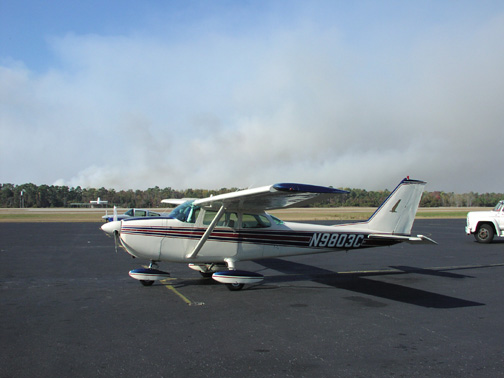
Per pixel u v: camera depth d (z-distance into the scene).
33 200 113.25
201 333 4.78
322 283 8.17
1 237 18.83
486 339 4.63
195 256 7.79
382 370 3.71
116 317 5.46
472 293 7.22
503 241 17.52
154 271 7.68
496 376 3.59
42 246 14.87
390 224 9.31
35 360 3.87
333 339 4.60
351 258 12.23
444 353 4.16
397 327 5.10
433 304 6.36
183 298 6.70
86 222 34.69
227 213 8.02
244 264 10.91
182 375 3.54
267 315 5.64
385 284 8.09
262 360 3.93
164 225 7.68
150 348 4.24
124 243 7.61
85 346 4.28
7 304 6.19
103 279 8.40
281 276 9.02
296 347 4.32
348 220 36.78
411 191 9.39
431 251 13.98
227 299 6.65
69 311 5.77
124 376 3.51
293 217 44.41
